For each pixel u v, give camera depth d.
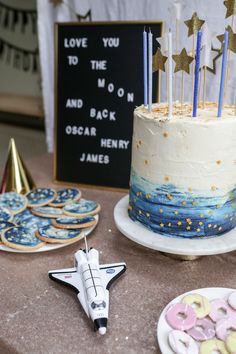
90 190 1.06
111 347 0.55
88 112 1.05
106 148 1.04
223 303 0.60
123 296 0.65
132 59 0.98
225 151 0.66
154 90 0.95
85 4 1.16
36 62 2.71
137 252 0.78
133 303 0.63
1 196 0.96
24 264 0.74
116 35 0.99
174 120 0.65
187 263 0.74
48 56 1.28
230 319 0.56
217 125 0.63
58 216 0.86
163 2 1.01
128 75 1.00
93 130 1.05
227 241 0.69
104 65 1.01
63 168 1.09
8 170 1.03
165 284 0.68
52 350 0.54
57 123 1.08
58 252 0.78
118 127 1.03
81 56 1.03
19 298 0.65
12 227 0.82
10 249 0.77
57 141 1.09
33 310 0.62
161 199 0.69
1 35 2.83
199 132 0.64
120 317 0.60
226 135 0.65
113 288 0.67
